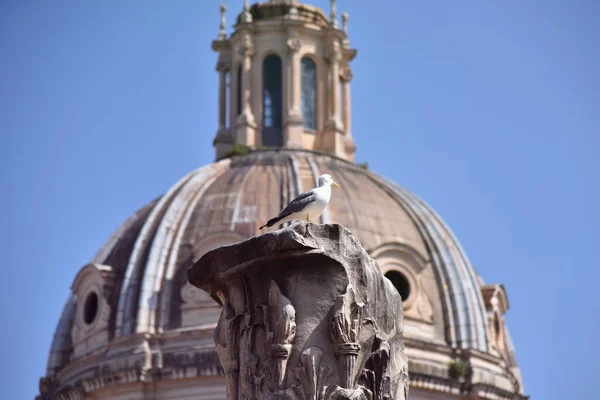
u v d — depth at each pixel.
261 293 21.28
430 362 65.44
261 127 75.94
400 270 67.62
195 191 69.62
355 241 21.41
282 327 20.84
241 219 67.19
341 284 21.06
